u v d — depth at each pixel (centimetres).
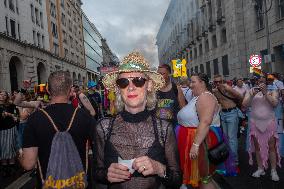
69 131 292
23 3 3095
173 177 206
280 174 573
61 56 4647
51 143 286
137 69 214
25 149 285
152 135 209
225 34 3053
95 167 218
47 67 3628
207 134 368
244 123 793
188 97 666
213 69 3406
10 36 2534
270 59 1638
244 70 2594
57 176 276
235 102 623
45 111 295
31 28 3300
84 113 308
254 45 2384
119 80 216
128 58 225
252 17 2377
